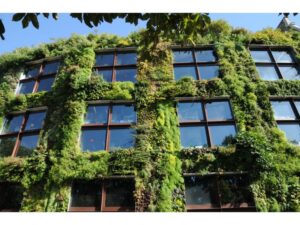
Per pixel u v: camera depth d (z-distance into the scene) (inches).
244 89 486.6
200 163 406.0
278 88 491.2
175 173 398.9
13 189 418.3
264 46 569.3
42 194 396.8
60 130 450.9
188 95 477.4
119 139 445.4
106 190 401.1
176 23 279.7
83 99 482.0
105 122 465.4
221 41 561.9
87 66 533.0
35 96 506.6
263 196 378.0
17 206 405.4
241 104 466.9
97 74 524.1
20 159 428.1
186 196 392.8
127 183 404.5
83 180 406.9
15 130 491.5
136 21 269.3
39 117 493.4
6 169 420.2
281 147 419.5
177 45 557.0
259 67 541.6
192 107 474.0
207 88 484.4
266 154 402.9
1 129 492.1
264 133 434.3
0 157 456.1
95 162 411.8
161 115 453.4
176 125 448.1
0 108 506.6
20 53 587.8
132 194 395.5
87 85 494.6
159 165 404.2
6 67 570.9
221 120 455.5
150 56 296.7
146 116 456.8
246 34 581.3
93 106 482.9
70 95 488.1
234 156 407.5
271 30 596.7
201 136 444.1
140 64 524.7
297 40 586.6
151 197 380.5
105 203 391.9
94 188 405.4
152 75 506.3
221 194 388.5
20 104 504.7
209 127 450.9
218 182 396.8
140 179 394.9
